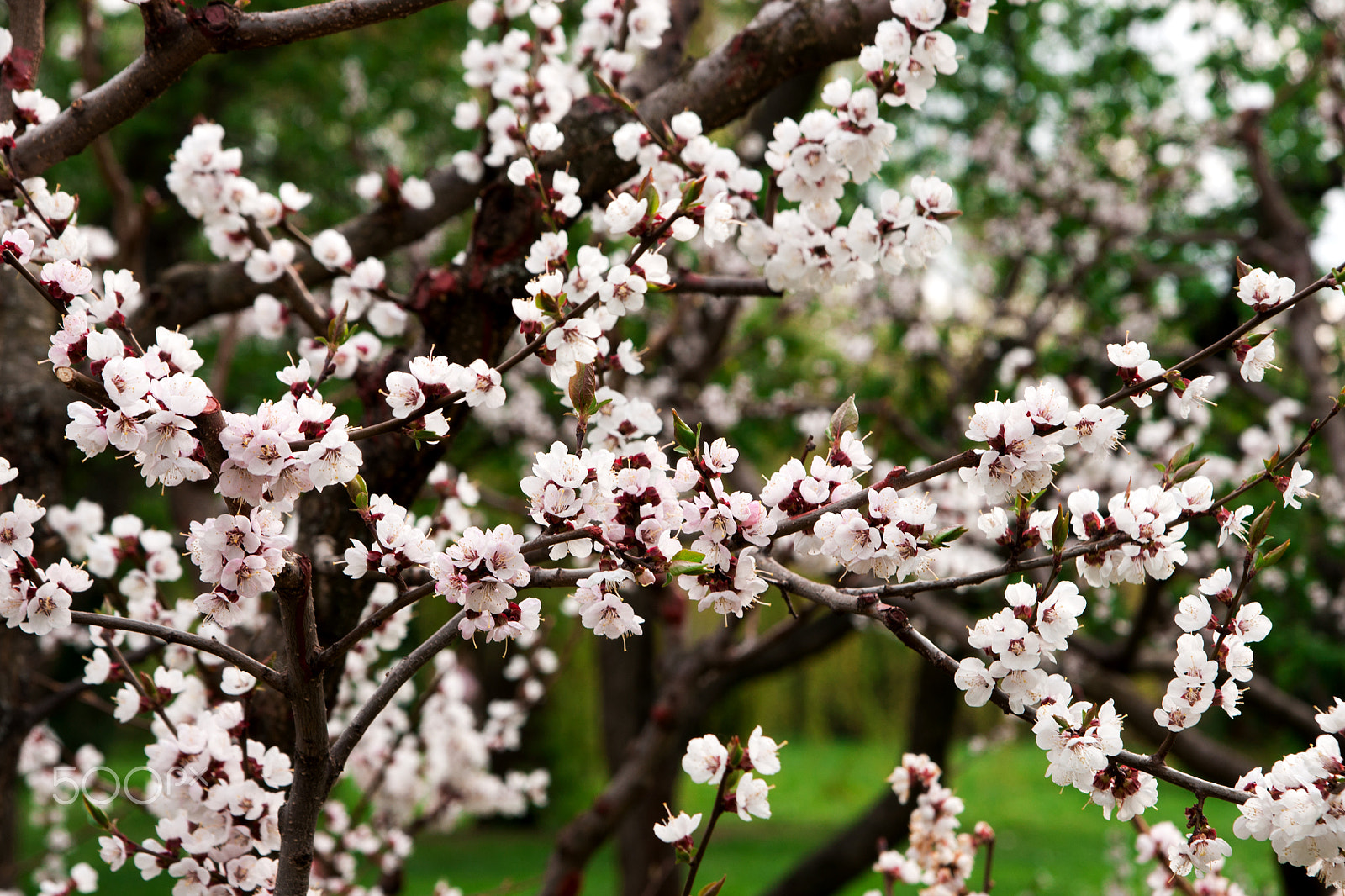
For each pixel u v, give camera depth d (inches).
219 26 64.4
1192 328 262.7
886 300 265.0
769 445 273.4
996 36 289.9
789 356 304.5
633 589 211.0
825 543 52.9
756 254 77.5
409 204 99.9
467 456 257.4
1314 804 49.5
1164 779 52.4
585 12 96.3
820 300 278.4
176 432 45.5
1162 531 51.3
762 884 454.6
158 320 103.1
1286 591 213.3
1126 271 256.1
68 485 318.3
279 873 56.9
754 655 158.9
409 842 137.5
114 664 72.4
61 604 51.1
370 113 358.6
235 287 104.9
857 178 69.5
